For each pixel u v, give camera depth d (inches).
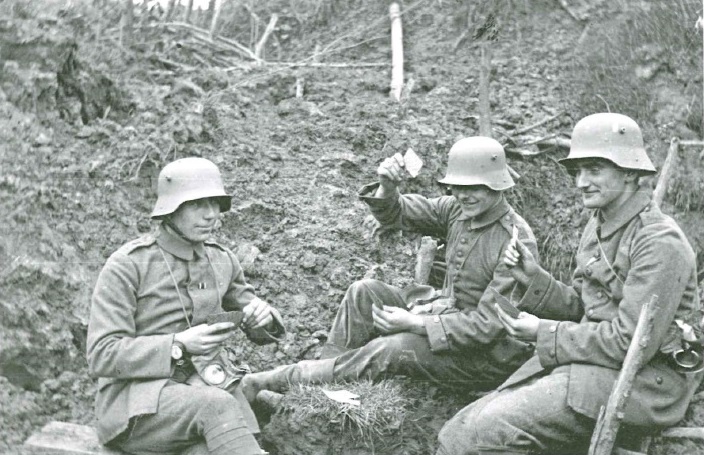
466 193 179.9
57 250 197.0
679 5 268.5
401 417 172.9
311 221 222.1
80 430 169.8
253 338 170.1
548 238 232.2
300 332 203.0
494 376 181.9
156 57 252.8
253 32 285.0
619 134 165.8
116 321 157.0
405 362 177.9
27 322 185.0
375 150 240.8
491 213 182.7
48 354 184.5
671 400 161.3
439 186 233.0
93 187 212.2
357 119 247.4
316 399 171.9
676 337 160.9
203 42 273.3
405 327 178.2
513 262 172.4
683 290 160.7
